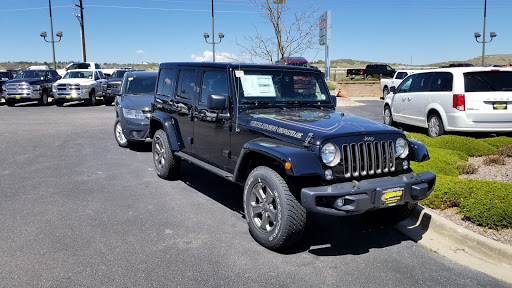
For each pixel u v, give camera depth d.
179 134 6.43
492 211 4.61
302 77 5.52
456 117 9.22
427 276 3.78
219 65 5.35
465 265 4.01
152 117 7.02
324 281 3.65
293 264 3.97
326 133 4.02
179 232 4.72
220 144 5.29
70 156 8.88
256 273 3.77
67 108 20.53
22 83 21.17
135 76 10.57
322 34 21.95
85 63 26.62
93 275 3.70
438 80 10.07
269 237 4.17
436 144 8.69
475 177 6.68
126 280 3.62
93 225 4.90
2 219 5.07
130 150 9.64
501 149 8.38
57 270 3.78
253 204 4.42
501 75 9.27
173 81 6.63
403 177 4.27
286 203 3.97
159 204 5.72
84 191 6.29
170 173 6.81
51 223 4.95
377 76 38.38
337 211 3.84
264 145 4.25
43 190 6.32
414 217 5.09
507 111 9.04
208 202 5.84
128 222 5.02
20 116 16.77
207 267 3.88
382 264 4.00
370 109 18.28
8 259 3.99
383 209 4.91
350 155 4.06
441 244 4.46
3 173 7.35
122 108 9.38
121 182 6.84
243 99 5.00
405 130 12.06
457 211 5.07
